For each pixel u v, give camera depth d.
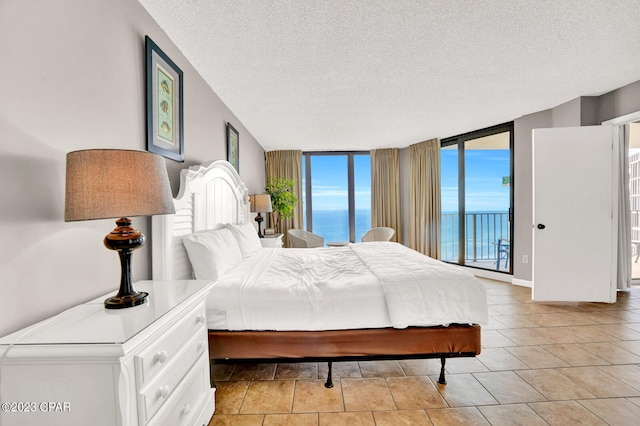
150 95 1.75
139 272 1.71
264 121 3.91
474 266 4.73
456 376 2.01
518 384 1.90
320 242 5.24
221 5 1.69
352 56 2.28
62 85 1.18
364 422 1.61
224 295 1.79
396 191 5.74
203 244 1.97
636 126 4.68
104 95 1.41
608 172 3.26
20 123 1.02
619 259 3.62
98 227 1.37
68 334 0.92
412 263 2.23
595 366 2.08
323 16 1.80
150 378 0.99
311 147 5.58
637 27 1.96
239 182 3.26
